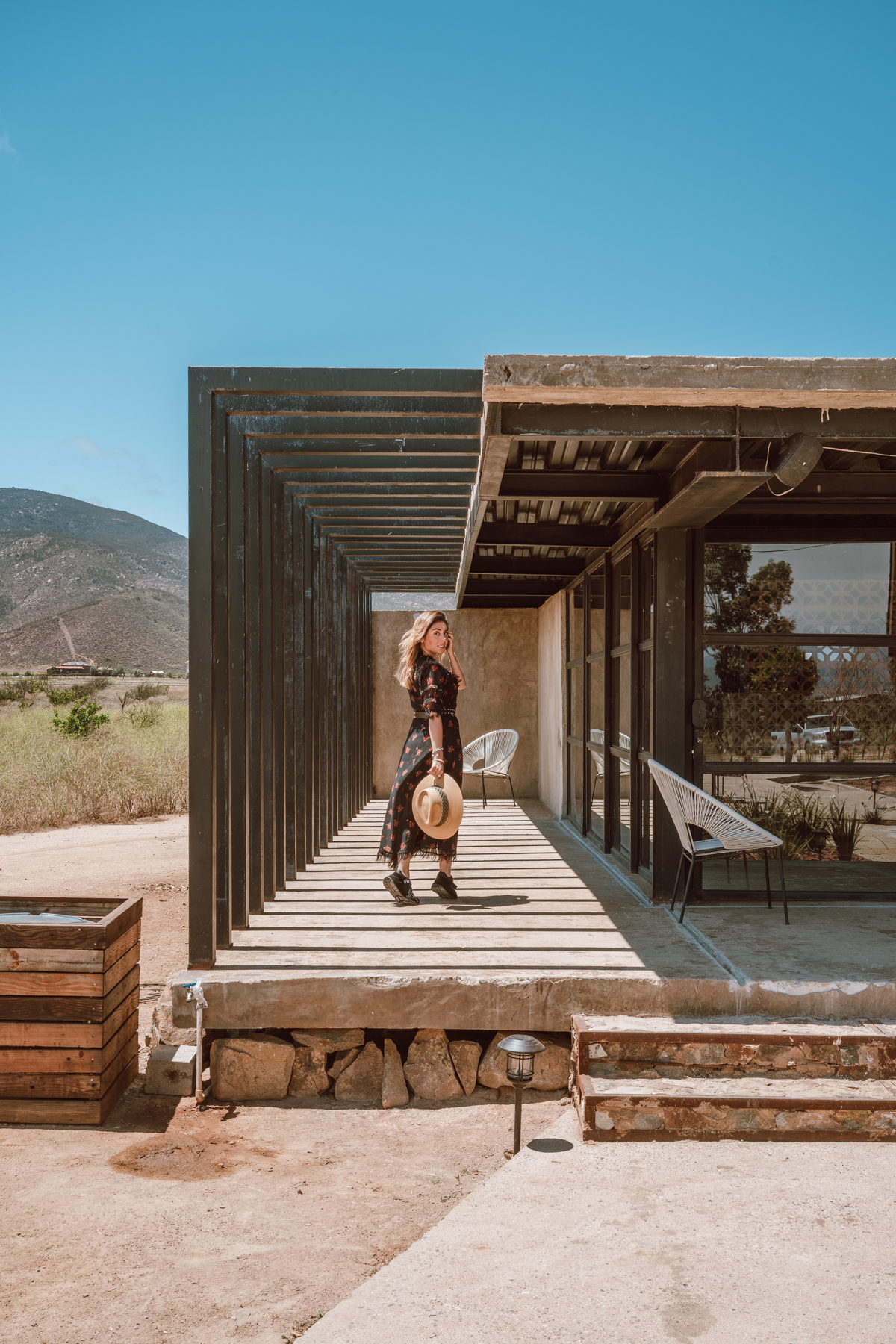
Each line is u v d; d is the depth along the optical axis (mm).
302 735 6473
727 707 5402
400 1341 2039
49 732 17094
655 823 5285
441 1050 3957
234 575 4676
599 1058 3564
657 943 4398
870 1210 2688
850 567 5465
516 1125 3229
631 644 5992
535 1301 2193
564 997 3824
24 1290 2410
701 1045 3537
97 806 11773
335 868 6707
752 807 5750
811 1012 3738
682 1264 2373
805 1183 2875
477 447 4754
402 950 4320
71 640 172000
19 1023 3572
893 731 5453
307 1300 2367
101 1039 3574
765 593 5422
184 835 10602
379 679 11789
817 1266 2359
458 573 9445
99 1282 2451
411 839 5312
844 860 5918
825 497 5234
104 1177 3115
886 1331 2062
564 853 7227
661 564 5234
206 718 4160
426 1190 3045
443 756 5309
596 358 3244
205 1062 4090
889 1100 3246
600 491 4973
